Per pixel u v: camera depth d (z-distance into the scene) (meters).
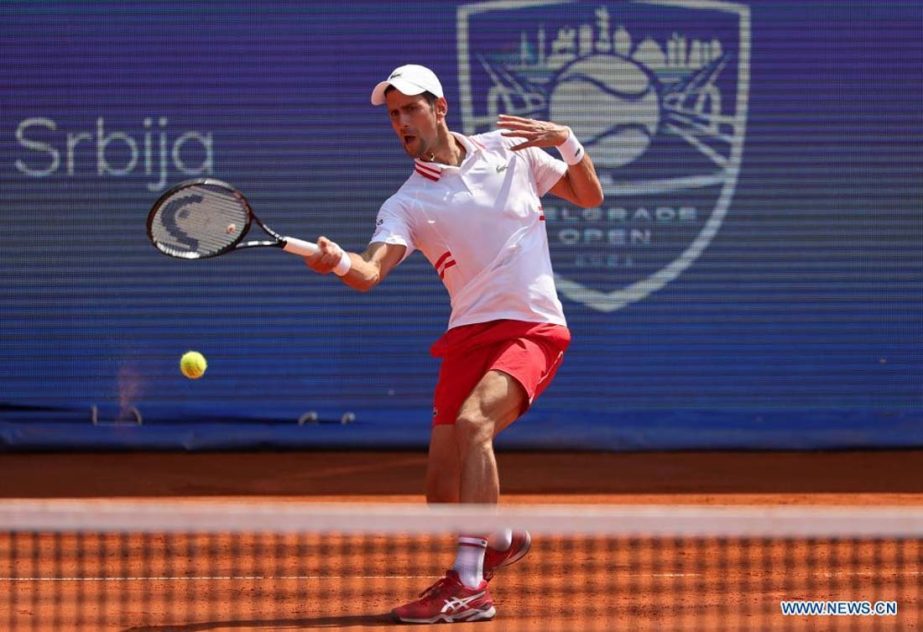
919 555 22.28
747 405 37.47
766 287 37.44
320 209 37.28
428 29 37.06
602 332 37.38
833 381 37.50
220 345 37.38
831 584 19.95
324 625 17.06
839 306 37.47
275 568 21.39
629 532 13.59
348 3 37.16
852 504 29.70
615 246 37.28
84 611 18.06
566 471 34.41
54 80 37.00
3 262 37.19
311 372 37.41
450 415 17.66
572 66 37.00
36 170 37.16
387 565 21.64
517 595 19.09
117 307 37.28
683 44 37.16
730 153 37.28
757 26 37.25
